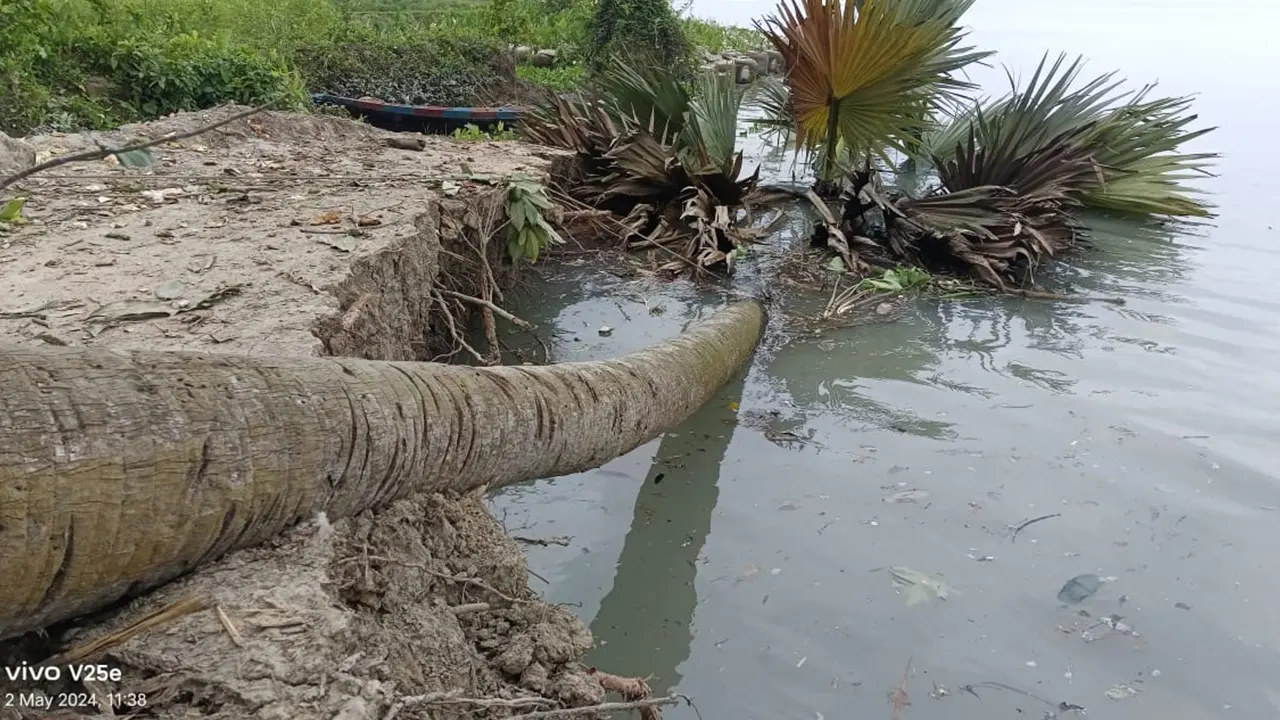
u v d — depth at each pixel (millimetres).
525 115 9602
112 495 1829
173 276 3811
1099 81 9336
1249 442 4945
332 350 3455
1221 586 3727
